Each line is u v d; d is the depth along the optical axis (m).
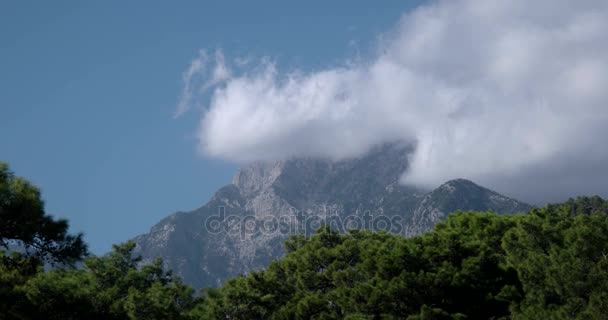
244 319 65.44
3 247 28.52
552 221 55.31
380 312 54.47
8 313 28.66
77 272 39.25
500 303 53.44
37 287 28.50
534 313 46.19
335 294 63.38
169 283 69.12
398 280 52.72
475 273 52.88
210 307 65.31
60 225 28.39
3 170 28.53
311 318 63.38
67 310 29.47
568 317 43.88
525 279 50.03
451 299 53.19
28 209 27.30
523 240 53.84
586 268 45.12
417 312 52.88
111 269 60.38
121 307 32.38
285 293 69.88
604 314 40.81
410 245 57.00
